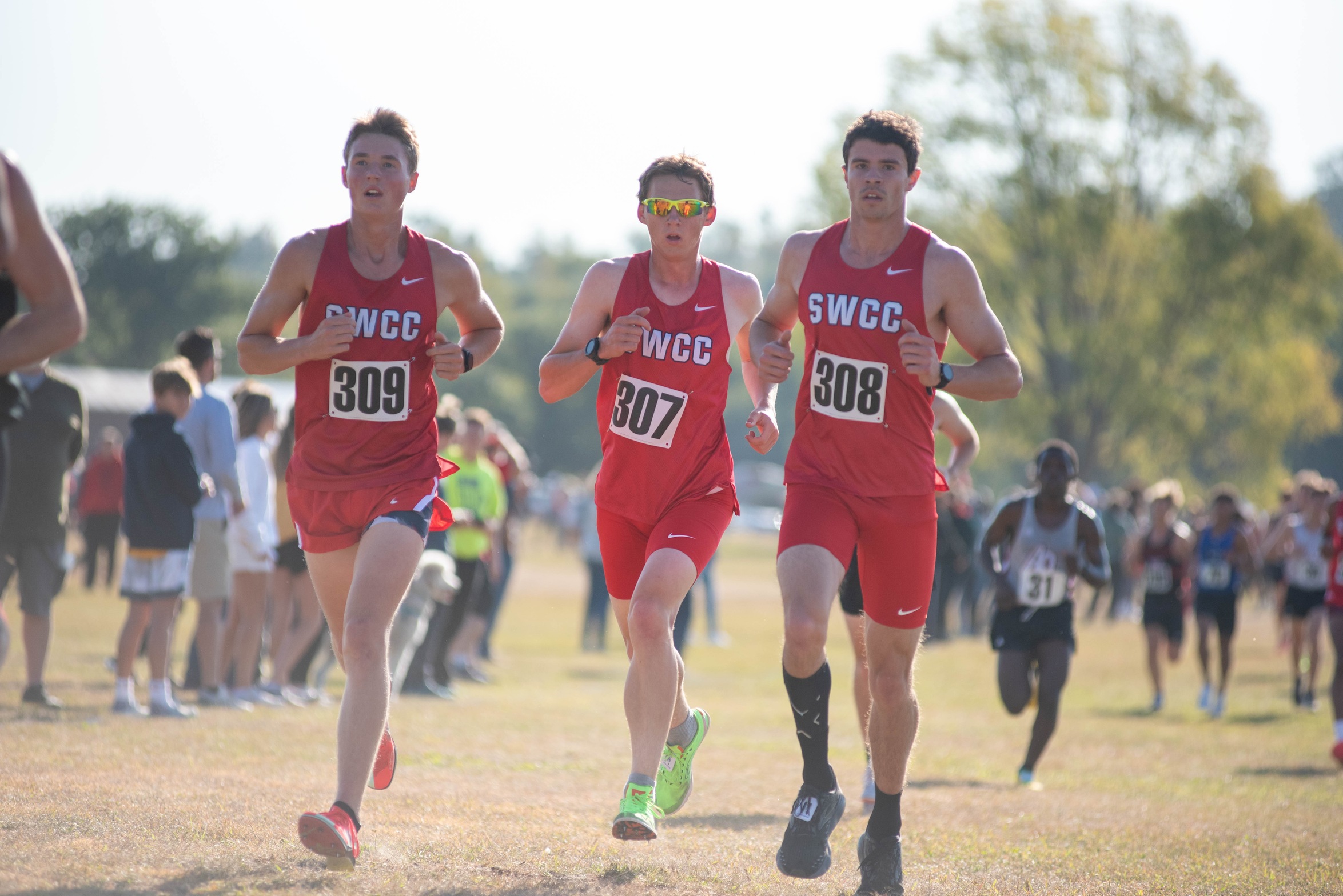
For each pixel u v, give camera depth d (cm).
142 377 17888
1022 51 13162
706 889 1451
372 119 1590
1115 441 13788
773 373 1542
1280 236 12875
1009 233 13538
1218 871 1764
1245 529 4719
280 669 3522
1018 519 2936
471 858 1526
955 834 1989
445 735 2892
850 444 1513
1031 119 13362
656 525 1702
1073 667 6481
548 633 7331
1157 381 13088
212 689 3262
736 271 1748
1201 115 13000
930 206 13862
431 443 1648
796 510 1520
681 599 1614
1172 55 13138
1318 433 14362
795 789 2409
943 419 2536
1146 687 5619
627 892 1393
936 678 5619
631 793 1507
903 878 1600
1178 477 13875
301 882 1324
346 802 1402
